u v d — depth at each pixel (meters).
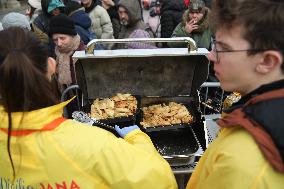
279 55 0.73
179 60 1.97
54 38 2.60
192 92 2.10
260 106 0.75
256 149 0.73
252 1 0.72
